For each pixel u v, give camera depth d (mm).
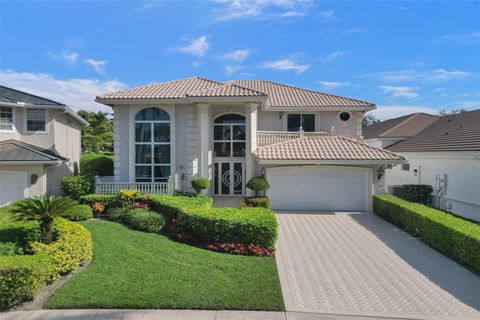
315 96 23812
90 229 12883
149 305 6598
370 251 10844
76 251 8531
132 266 8688
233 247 10305
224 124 20984
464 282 8297
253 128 18984
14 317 6215
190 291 7191
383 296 7430
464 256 9461
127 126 19750
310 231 13570
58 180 22641
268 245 10414
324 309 6750
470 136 19094
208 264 8961
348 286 7965
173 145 19672
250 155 18984
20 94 22344
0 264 6738
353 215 16984
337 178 18188
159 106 19703
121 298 6809
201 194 18203
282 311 6609
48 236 9812
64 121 24047
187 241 11234
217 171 21000
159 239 11508
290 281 8242
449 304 7078
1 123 20719
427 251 10867
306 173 18266
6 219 13891
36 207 9453
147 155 19875
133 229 13086
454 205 18984
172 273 8227
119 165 19734
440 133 23828
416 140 26047
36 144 21797
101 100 18906
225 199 19688
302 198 18328
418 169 23172
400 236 12789
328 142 19391
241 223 10539
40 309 6516
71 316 6238
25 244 9867
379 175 18000
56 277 7773
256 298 6957
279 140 20594
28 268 6762
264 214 11398
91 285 7426
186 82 22234
